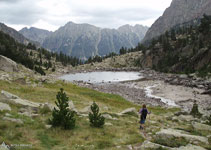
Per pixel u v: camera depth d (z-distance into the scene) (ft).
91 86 254.47
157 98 177.78
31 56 652.48
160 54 537.65
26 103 62.59
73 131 40.98
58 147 30.81
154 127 54.19
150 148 33.45
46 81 179.11
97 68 627.05
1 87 104.37
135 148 33.65
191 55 406.41
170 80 292.40
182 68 399.24
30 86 138.00
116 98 164.55
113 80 335.26
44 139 33.42
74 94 142.41
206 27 433.48
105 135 41.16
